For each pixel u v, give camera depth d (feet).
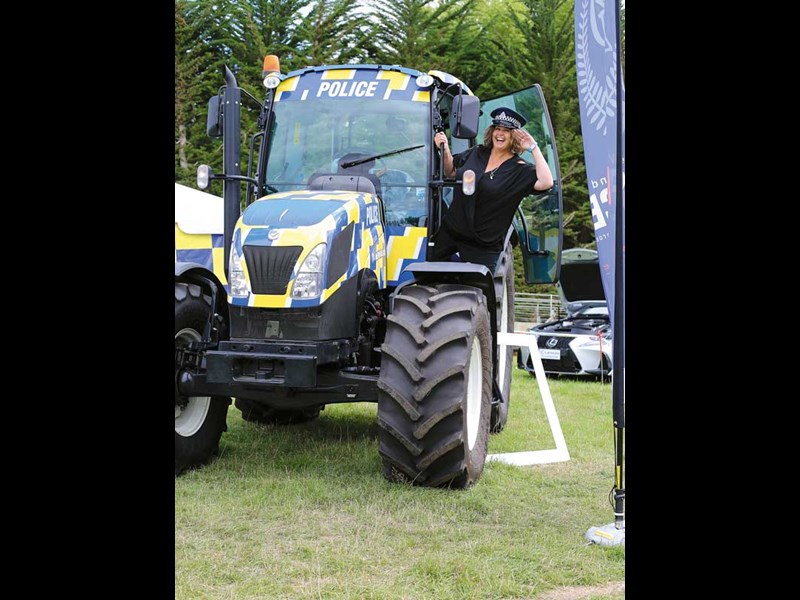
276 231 16.07
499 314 21.38
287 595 10.99
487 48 84.84
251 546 12.71
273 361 15.53
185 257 24.50
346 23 78.13
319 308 15.87
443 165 18.99
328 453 18.44
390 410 15.35
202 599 10.82
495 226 18.85
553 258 24.07
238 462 17.65
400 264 18.30
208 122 17.76
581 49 13.94
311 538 13.15
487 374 17.02
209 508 14.39
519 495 15.64
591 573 11.90
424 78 18.51
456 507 14.64
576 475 17.26
